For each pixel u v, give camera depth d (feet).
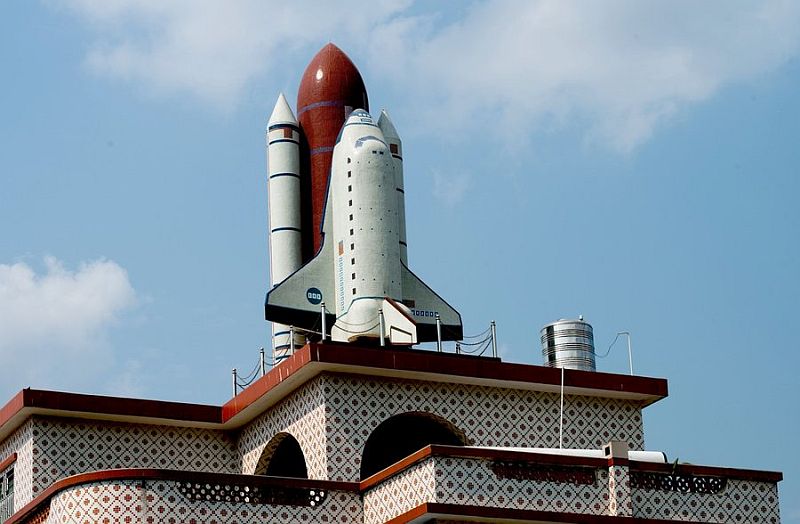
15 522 132.57
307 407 132.98
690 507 128.06
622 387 140.87
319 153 159.02
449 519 117.80
